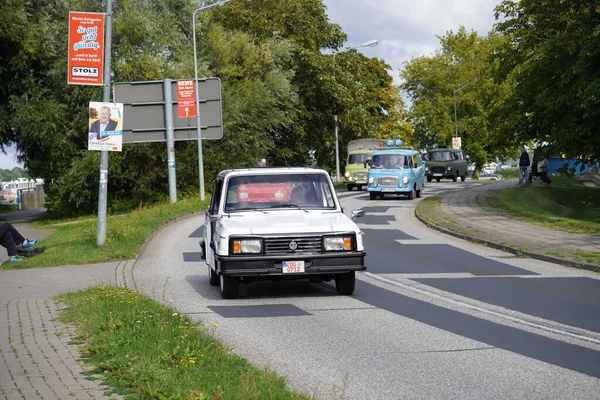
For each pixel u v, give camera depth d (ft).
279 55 161.48
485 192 123.95
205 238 46.60
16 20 125.29
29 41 126.82
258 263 37.19
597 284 42.01
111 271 50.26
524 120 118.83
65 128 134.82
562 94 105.81
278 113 154.20
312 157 203.62
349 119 185.47
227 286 38.75
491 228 72.33
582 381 22.57
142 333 26.73
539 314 33.63
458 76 249.96
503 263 51.70
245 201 41.50
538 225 74.08
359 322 32.37
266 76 156.46
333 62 177.68
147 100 117.70
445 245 63.05
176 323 29.07
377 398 21.08
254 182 42.14
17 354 25.03
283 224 38.34
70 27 59.98
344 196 136.46
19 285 44.91
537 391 21.57
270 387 20.04
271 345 28.07
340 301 37.83
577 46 102.01
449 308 35.42
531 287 41.32
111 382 20.98
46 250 65.16
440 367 24.50
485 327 30.94
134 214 101.30
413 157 127.65
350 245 37.93
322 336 29.58
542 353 26.32
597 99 100.01
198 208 105.81
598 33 93.91
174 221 92.53
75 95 132.16
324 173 43.09
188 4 153.17
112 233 68.54
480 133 241.76
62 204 140.15
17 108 129.59
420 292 40.14
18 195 229.04
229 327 31.58
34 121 128.77
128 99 117.19
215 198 44.01
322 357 26.09
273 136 182.70
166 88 117.29
